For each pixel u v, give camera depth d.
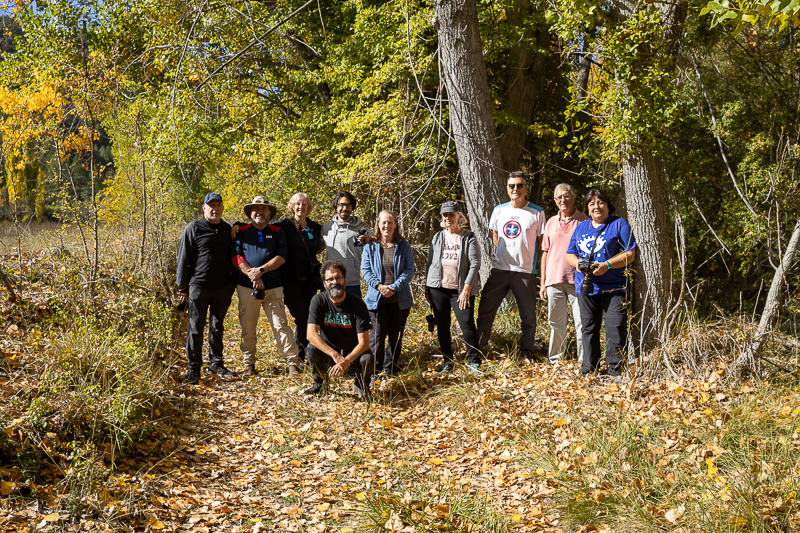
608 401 4.89
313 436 4.59
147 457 3.95
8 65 12.51
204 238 5.70
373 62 10.80
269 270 5.83
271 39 12.86
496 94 11.21
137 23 12.31
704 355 5.27
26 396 3.93
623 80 6.20
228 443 4.45
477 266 5.95
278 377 5.97
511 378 5.73
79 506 3.10
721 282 14.38
